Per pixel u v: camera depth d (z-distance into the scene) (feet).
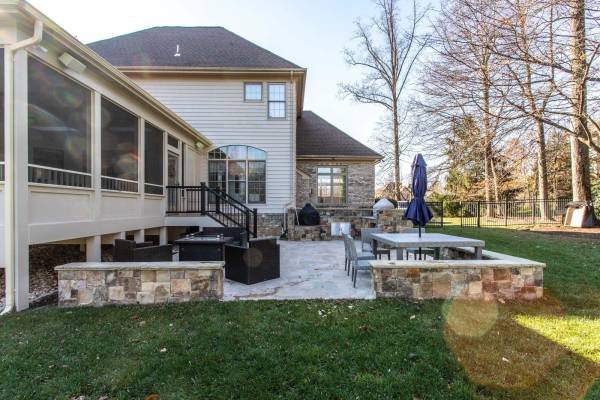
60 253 21.13
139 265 12.62
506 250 22.84
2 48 13.00
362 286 15.24
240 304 12.39
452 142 43.19
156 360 8.29
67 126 17.07
